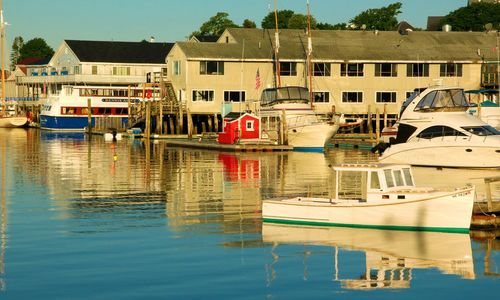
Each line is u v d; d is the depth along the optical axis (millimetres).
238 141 79188
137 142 90812
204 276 25312
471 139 58062
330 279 25062
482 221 32188
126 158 67625
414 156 60219
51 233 31922
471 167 58094
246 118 80312
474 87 101688
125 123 116688
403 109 64812
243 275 25484
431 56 101000
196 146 81750
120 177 52031
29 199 41438
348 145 84250
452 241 30078
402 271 26016
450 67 101438
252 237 31031
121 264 26781
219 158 67812
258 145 76750
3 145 84500
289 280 24906
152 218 35469
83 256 27891
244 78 98750
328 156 70812
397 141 62094
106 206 39031
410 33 107438
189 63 97375
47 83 142625
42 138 98938
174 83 101500
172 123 100812
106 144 86938
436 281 24891
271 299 23016
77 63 139250
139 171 56000
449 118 59812
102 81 135375
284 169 57594
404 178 32969
